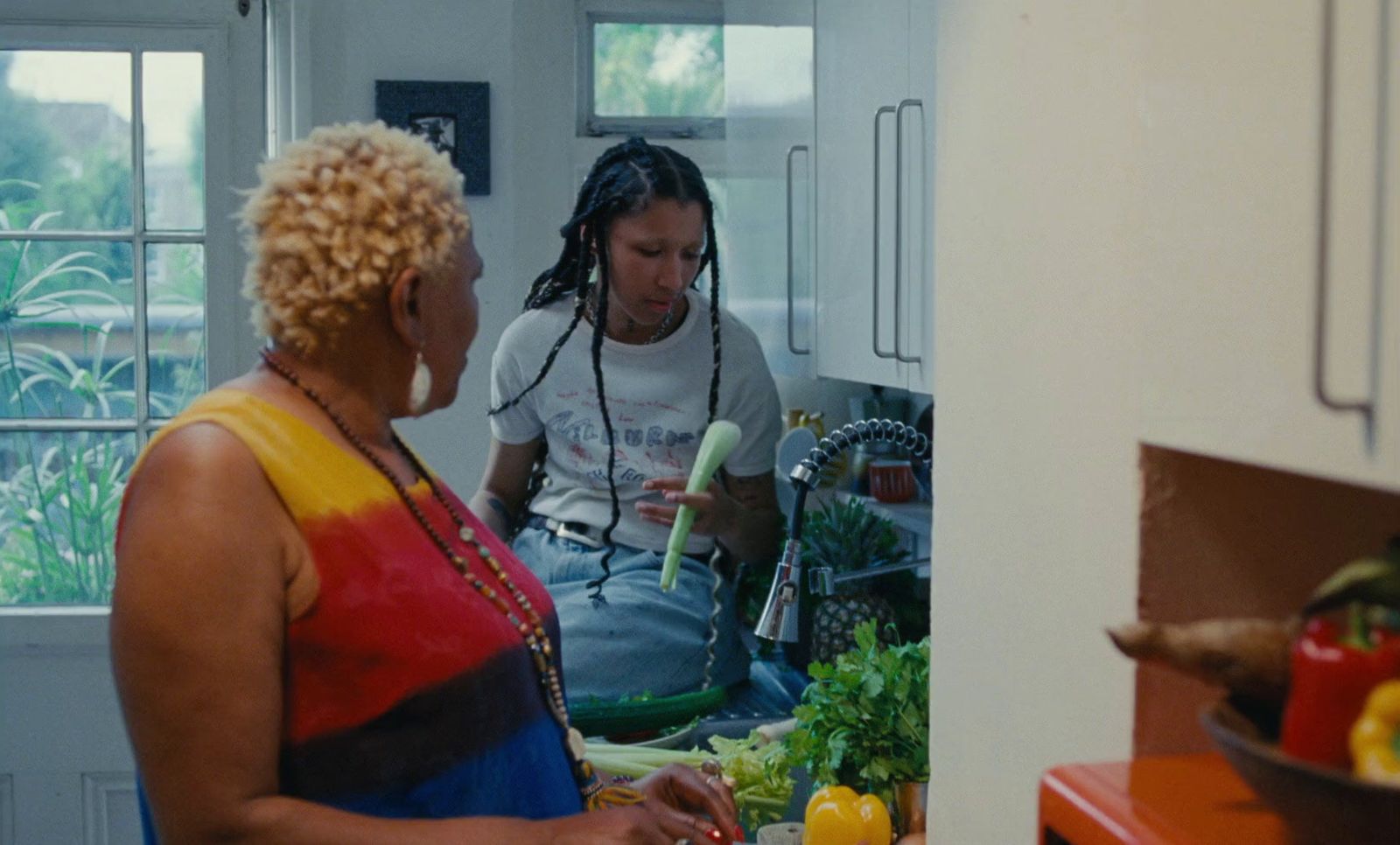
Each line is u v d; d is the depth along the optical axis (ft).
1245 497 2.92
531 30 10.10
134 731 3.29
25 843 9.50
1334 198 2.10
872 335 6.91
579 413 7.74
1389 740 1.95
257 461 3.43
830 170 7.60
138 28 9.45
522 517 8.18
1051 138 3.27
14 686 9.43
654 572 7.60
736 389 7.84
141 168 9.57
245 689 3.29
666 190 7.20
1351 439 2.06
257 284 3.68
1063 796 2.71
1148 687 2.91
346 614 3.52
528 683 3.98
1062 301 3.23
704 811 4.61
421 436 10.08
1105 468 3.04
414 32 9.96
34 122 9.47
